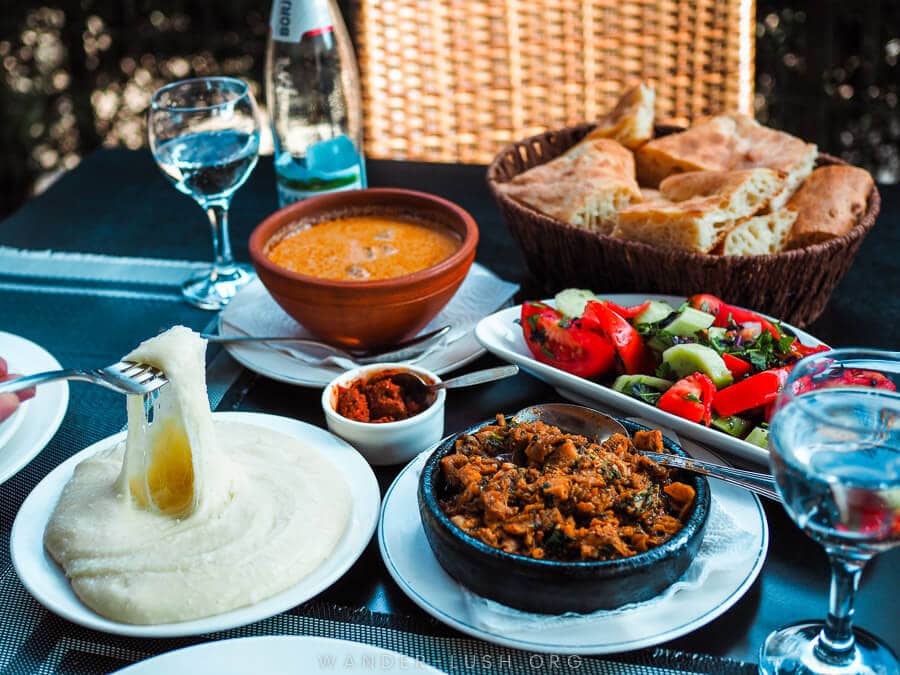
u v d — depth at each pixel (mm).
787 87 2775
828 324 1310
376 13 2100
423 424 1049
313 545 879
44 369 1186
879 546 687
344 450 1033
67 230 1682
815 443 689
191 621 815
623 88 2105
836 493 659
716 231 1291
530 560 786
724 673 796
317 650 766
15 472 1009
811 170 1455
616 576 780
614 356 1121
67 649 844
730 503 929
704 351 1070
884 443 702
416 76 2141
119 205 1774
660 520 843
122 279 1517
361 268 1263
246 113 1427
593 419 977
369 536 905
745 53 2021
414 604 878
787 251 1259
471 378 1085
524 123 2160
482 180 1800
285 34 1561
